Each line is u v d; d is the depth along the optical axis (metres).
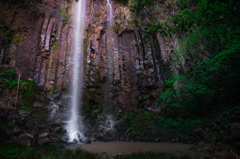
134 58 13.41
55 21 12.51
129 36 14.48
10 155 3.45
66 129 8.55
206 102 9.08
